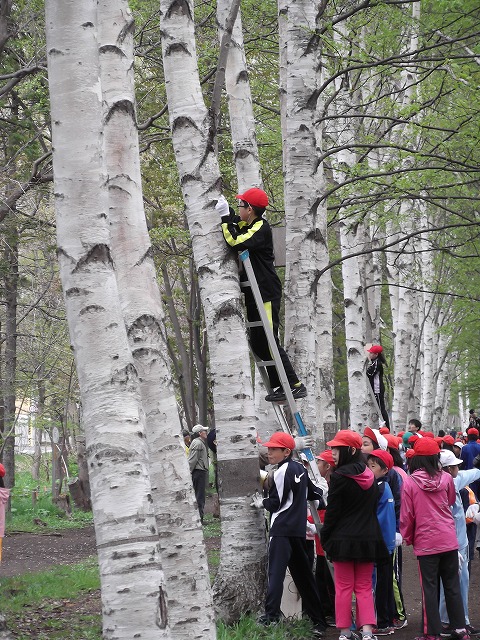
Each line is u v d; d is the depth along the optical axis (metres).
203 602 6.05
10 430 24.56
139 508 4.14
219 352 8.59
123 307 6.13
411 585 13.04
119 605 4.06
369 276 25.16
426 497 8.60
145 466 4.22
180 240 24.56
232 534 8.80
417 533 8.61
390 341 45.66
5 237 18.62
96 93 4.46
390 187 13.09
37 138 17.62
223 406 8.70
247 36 16.72
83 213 4.36
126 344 4.34
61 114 4.40
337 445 8.26
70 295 4.34
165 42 8.48
